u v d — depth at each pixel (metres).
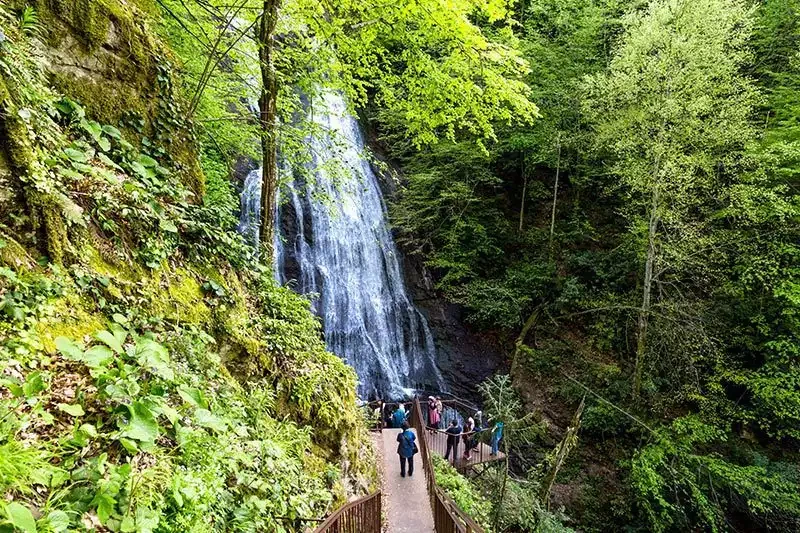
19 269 3.70
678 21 13.95
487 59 7.69
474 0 7.22
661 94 14.78
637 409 16.75
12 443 2.45
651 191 16.20
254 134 10.24
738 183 15.18
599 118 17.55
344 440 7.70
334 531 5.23
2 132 3.91
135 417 3.14
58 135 4.64
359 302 19.64
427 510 9.45
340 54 8.90
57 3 5.24
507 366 21.02
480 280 22.73
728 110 14.18
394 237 22.83
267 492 4.52
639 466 14.91
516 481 13.32
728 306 17.17
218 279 6.47
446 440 15.54
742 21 14.32
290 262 17.72
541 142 21.20
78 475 2.72
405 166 23.55
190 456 3.59
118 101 5.93
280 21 8.66
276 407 6.38
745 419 15.34
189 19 8.50
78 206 4.57
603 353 19.78
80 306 4.05
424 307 22.09
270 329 7.11
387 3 7.46
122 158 5.64
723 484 14.86
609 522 15.66
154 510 2.86
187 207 6.46
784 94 16.14
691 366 16.33
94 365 3.07
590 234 22.81
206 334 5.29
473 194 23.36
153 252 5.26
